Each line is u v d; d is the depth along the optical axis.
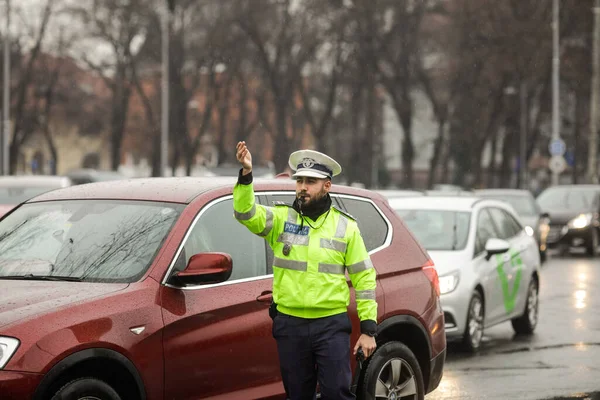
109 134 151.12
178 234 13.55
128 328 12.41
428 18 126.94
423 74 129.25
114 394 12.21
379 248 16.09
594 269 49.81
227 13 127.88
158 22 129.88
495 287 27.34
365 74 127.69
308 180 13.02
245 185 12.70
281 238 13.05
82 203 14.84
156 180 15.34
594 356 25.19
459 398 20.12
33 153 195.12
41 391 11.47
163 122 127.38
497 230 29.50
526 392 20.70
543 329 29.98
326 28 125.00
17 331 11.60
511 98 137.75
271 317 13.30
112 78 136.88
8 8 126.31
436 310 16.58
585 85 127.19
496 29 121.56
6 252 14.15
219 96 137.50
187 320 13.07
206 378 13.28
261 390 13.95
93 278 13.20
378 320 15.38
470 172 154.75
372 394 15.09
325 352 12.93
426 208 29.17
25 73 132.38
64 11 127.69
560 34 123.38
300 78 131.38
